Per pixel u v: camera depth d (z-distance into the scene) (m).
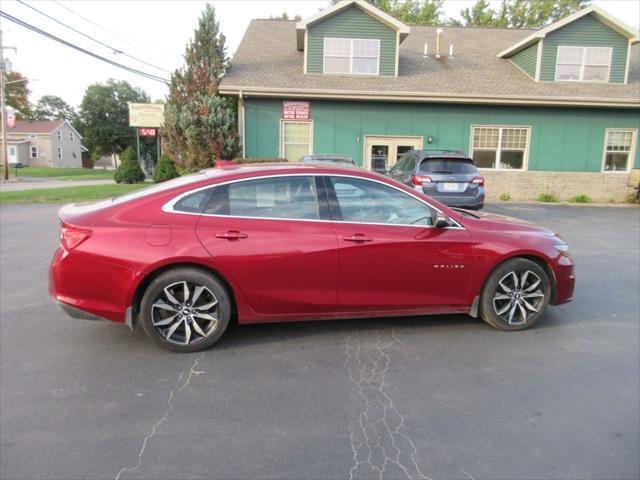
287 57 17.23
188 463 2.41
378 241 3.87
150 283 3.61
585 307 4.98
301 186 3.90
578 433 2.72
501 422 2.81
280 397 3.07
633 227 10.46
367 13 15.50
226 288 3.75
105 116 61.62
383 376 3.38
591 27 16.12
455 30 21.14
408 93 14.51
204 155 14.85
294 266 3.76
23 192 15.84
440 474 2.35
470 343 3.97
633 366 3.58
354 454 2.50
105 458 2.45
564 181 15.94
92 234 3.53
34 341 3.93
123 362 3.55
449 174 9.48
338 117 15.12
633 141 16.00
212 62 15.30
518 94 14.96
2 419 2.78
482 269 4.11
